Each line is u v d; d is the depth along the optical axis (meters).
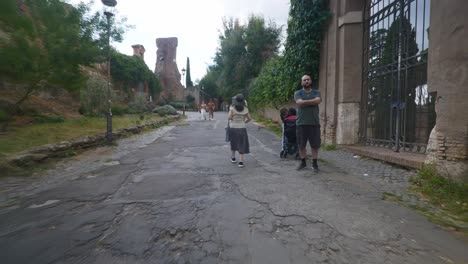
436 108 4.13
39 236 2.41
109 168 5.15
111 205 3.16
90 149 7.35
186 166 5.29
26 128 8.14
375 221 2.68
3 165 4.62
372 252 2.11
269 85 14.66
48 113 10.79
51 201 3.34
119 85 24.11
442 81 4.00
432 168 4.07
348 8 7.28
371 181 4.18
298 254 2.08
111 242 2.28
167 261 1.99
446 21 3.93
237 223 2.62
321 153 6.88
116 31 9.27
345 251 2.12
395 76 6.16
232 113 5.28
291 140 6.11
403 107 5.85
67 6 8.36
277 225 2.58
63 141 6.62
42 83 8.56
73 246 2.22
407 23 5.75
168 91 47.47
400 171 4.82
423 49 5.31
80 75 8.98
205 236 2.37
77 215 2.88
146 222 2.67
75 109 13.39
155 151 7.12
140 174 4.66
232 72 25.03
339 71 7.61
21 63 7.11
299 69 8.98
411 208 3.04
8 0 6.76
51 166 5.29
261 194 3.50
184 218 2.75
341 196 3.44
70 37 7.92
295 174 4.62
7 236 2.42
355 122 7.44
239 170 4.94
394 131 6.20
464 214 2.86
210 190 3.70
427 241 2.29
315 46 8.49
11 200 3.40
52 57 7.70
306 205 3.10
